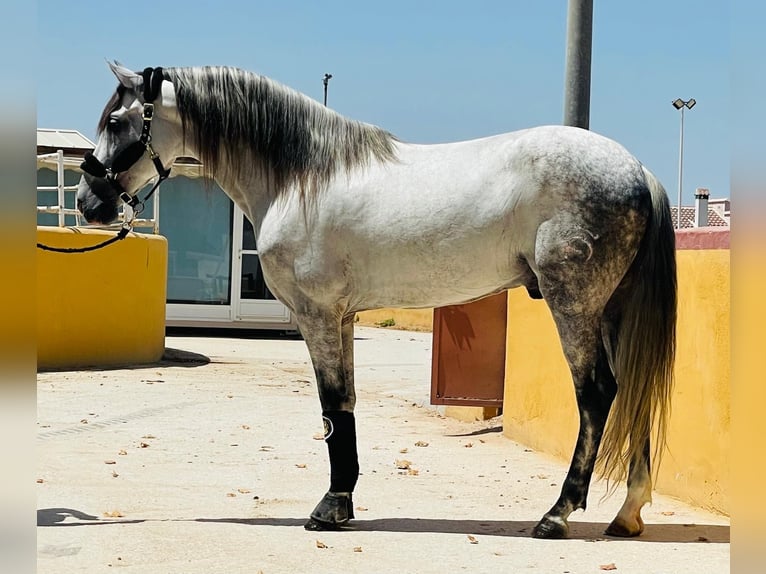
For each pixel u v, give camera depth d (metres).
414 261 5.06
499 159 4.95
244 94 5.37
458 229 4.96
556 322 4.91
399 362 16.05
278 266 5.30
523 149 4.88
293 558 4.58
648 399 4.87
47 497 5.98
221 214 18.39
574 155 4.81
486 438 8.62
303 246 5.20
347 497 5.26
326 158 5.23
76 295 12.92
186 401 10.42
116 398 10.51
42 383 11.51
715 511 5.70
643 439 4.95
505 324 9.08
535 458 7.67
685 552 4.73
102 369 12.94
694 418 5.94
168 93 5.41
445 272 5.05
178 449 7.77
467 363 9.10
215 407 10.08
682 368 6.08
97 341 13.16
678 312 6.16
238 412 9.79
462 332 9.09
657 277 4.90
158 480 6.57
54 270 12.72
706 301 5.85
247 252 18.50
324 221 5.16
